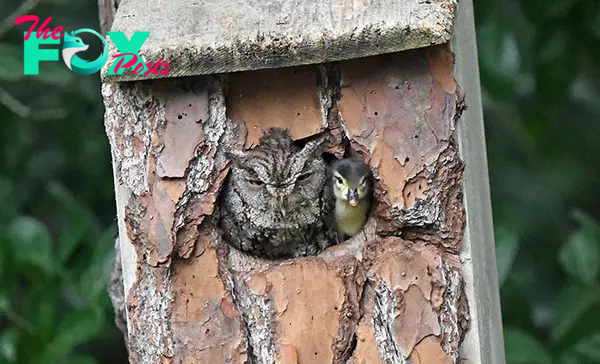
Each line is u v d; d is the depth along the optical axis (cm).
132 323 473
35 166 641
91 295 559
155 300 466
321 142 486
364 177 482
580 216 584
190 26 448
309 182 502
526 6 586
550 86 598
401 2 441
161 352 466
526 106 615
